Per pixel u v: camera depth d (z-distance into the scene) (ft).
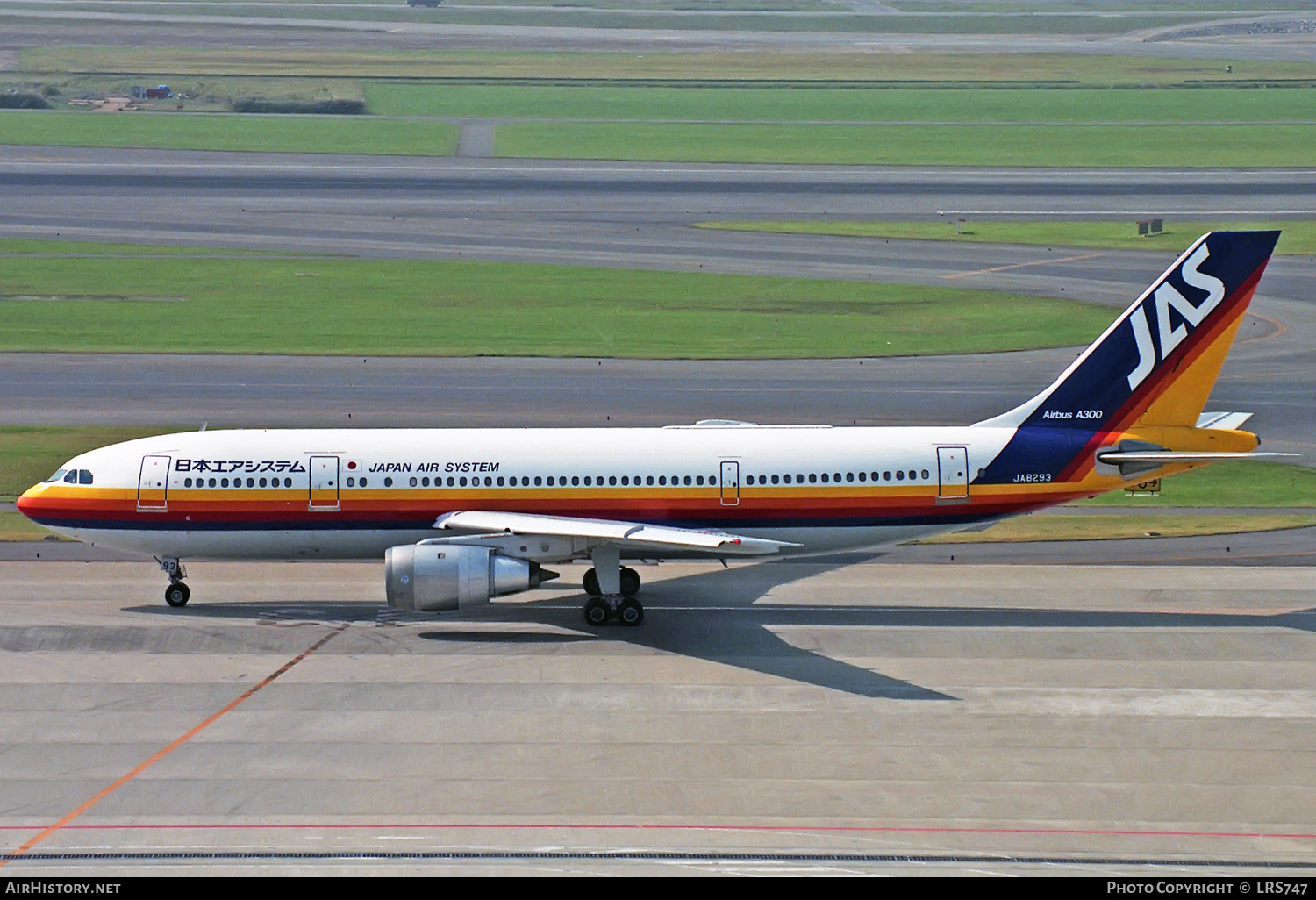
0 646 526.98
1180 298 579.07
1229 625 564.71
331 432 596.29
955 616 579.89
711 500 579.89
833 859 358.02
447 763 418.72
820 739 440.86
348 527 581.53
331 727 447.42
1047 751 432.25
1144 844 368.89
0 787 398.62
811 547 591.37
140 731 442.91
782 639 547.08
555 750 429.38
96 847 361.51
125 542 583.58
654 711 463.83
